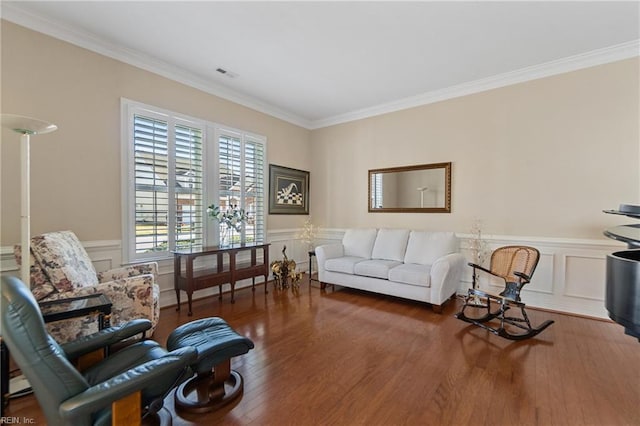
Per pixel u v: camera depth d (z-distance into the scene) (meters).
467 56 3.12
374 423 1.56
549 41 2.82
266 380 1.96
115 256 2.99
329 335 2.66
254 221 4.45
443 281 3.18
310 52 3.05
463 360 2.21
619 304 1.70
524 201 3.49
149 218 3.24
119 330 1.68
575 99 3.18
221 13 2.42
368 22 2.53
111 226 2.96
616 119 2.98
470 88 3.80
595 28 2.61
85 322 2.12
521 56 3.12
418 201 4.29
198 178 3.71
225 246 3.71
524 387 1.87
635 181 2.90
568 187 3.23
